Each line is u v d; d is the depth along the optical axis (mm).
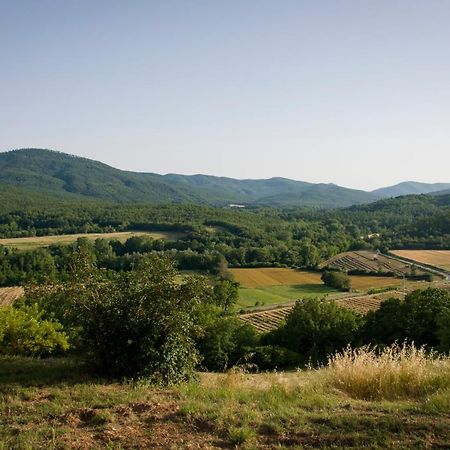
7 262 84500
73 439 6434
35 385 9695
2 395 8836
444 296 39500
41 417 7453
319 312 41000
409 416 6742
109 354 10750
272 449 5895
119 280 11562
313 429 6402
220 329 34469
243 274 92875
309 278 91688
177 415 7270
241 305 71438
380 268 97438
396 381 8703
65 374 10812
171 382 10594
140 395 8641
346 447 5773
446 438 5918
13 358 13516
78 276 11188
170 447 6082
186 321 11258
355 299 71875
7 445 6227
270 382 9992
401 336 36938
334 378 9352
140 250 109250
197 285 11352
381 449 5684
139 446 6152
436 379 8836
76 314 10844
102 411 7547
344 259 108500
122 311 10750
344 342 39750
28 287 11398
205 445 6117
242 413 7117
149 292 10953
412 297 38406
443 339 28859
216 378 11781
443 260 101812
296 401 7930
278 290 82188
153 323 10750
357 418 6637
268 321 60656
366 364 9328
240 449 5945
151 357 10680
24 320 20984
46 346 20562
